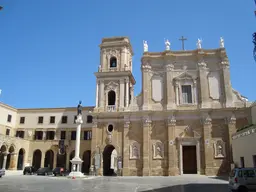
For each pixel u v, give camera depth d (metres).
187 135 44.06
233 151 38.91
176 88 46.59
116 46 51.41
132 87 54.50
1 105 57.22
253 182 19.53
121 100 48.06
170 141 43.62
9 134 59.44
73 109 59.91
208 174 41.38
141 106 46.94
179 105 45.81
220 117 43.88
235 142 37.84
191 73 47.03
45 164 60.47
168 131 44.22
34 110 61.78
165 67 47.72
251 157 31.05
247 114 43.25
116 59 50.91
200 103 45.28
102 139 46.75
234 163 38.09
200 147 43.25
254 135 30.03
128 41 52.47
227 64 46.06
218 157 42.22
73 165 42.44
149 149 44.34
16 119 62.12
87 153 58.47
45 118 60.84
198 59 47.12
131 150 45.03
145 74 47.84
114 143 46.09
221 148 42.59
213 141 43.00
